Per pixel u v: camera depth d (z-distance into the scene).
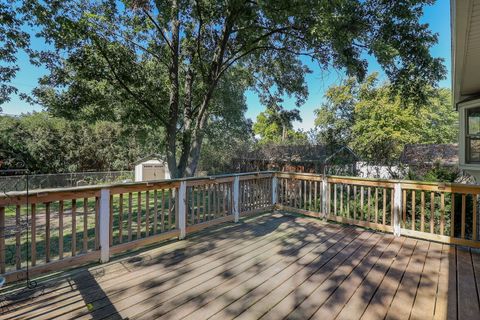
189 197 4.31
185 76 7.71
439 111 20.19
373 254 3.24
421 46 5.89
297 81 8.54
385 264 2.95
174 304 2.15
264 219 4.97
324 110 17.00
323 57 6.29
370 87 15.66
